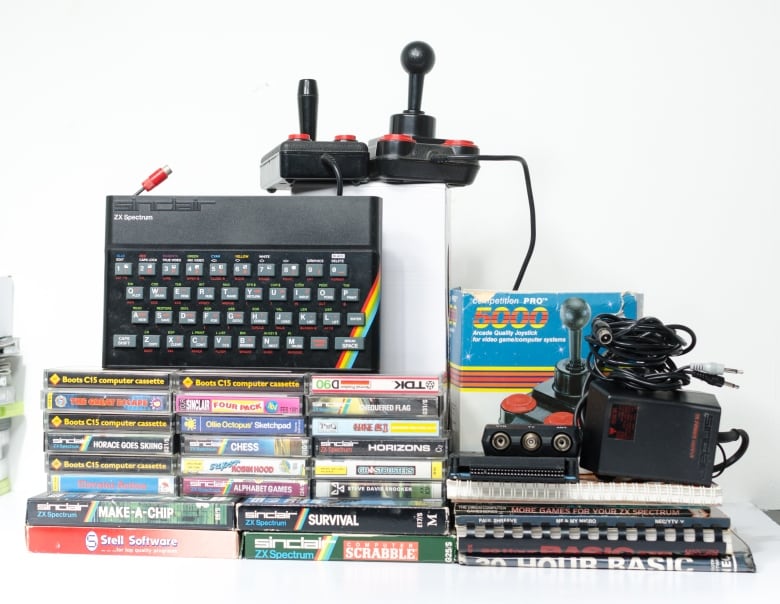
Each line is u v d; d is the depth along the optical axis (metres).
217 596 0.62
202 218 0.77
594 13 1.08
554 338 0.78
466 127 1.09
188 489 0.73
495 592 0.63
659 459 0.67
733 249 1.07
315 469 0.72
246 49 1.12
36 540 0.72
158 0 1.13
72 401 0.73
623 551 0.68
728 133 1.07
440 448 0.71
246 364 0.75
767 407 1.06
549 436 0.68
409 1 1.10
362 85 1.11
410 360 0.84
